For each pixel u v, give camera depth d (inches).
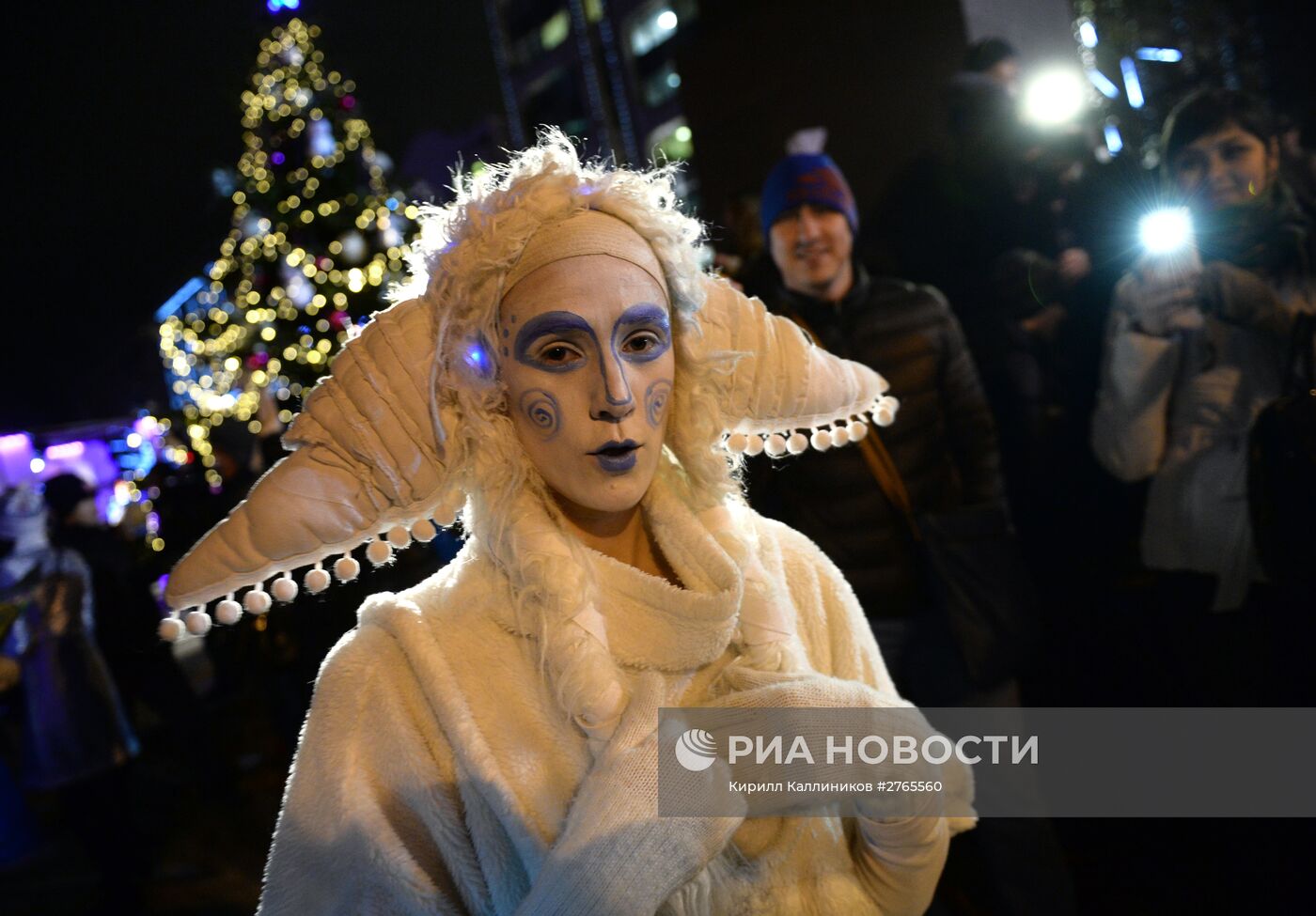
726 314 45.8
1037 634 88.0
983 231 108.9
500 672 40.6
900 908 43.8
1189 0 121.9
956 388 90.2
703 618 40.3
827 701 41.0
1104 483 102.1
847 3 121.0
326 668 41.6
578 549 41.2
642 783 36.4
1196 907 84.5
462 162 45.3
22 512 131.6
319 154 217.3
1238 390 84.2
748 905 41.3
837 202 89.4
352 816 39.3
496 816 38.8
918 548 86.6
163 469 146.6
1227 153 82.8
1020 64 114.0
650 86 540.1
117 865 125.3
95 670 128.1
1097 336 102.7
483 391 40.3
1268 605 84.2
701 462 43.9
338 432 39.8
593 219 39.9
